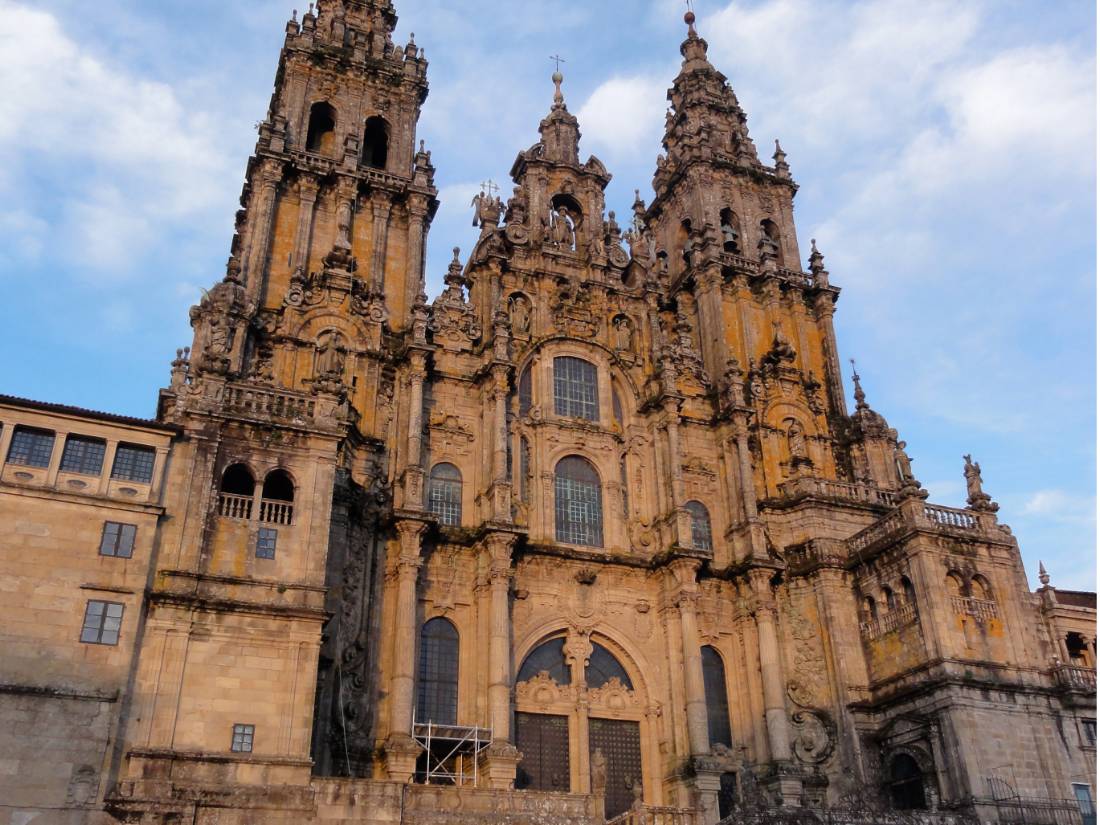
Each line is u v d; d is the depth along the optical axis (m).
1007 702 43.12
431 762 41.44
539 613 46.34
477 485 48.06
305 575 33.84
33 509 31.38
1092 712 44.12
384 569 43.06
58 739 28.98
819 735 46.88
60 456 32.44
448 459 48.41
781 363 57.94
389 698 40.56
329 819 30.47
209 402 35.28
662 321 59.91
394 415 47.44
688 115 70.56
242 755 30.61
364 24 62.16
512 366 49.31
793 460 53.97
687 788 43.59
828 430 57.47
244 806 29.67
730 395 54.25
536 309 54.53
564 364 53.59
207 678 31.38
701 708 44.97
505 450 47.38
